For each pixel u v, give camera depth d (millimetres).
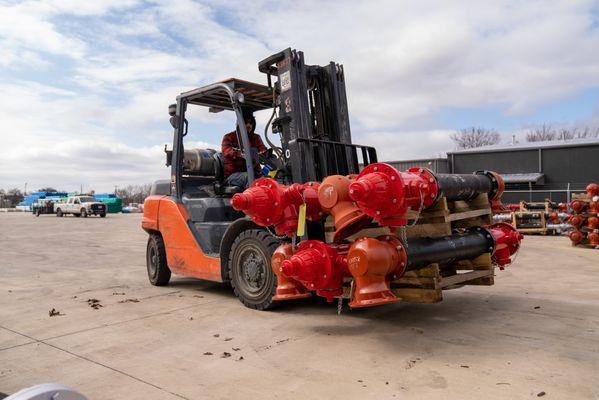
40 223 26828
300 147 5066
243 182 6035
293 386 3076
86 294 6273
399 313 4984
